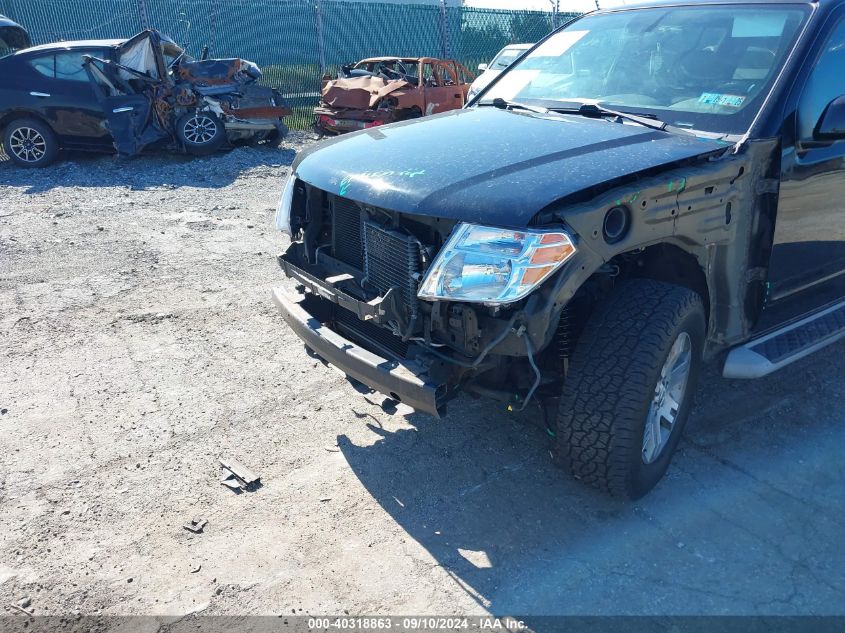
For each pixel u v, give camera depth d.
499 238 2.50
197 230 7.54
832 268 4.03
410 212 2.71
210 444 3.62
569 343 3.10
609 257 2.62
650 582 2.73
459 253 2.56
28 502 3.15
